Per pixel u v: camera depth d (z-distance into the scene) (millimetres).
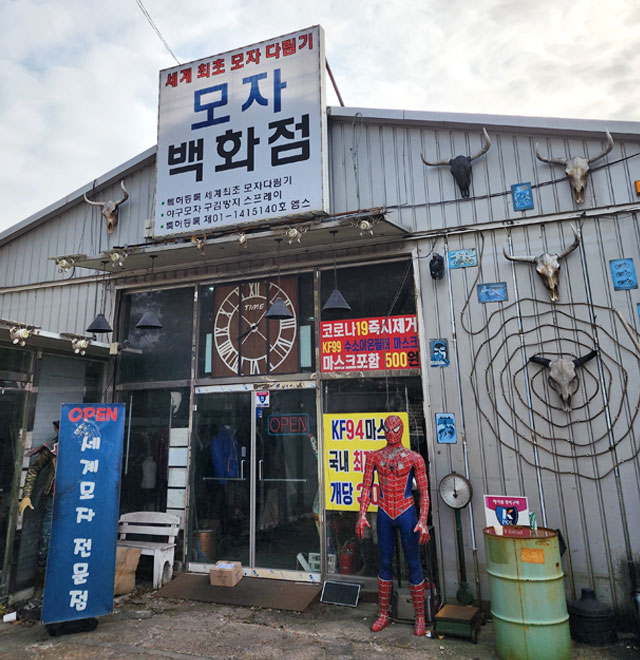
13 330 4738
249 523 5422
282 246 5613
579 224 4707
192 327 6184
